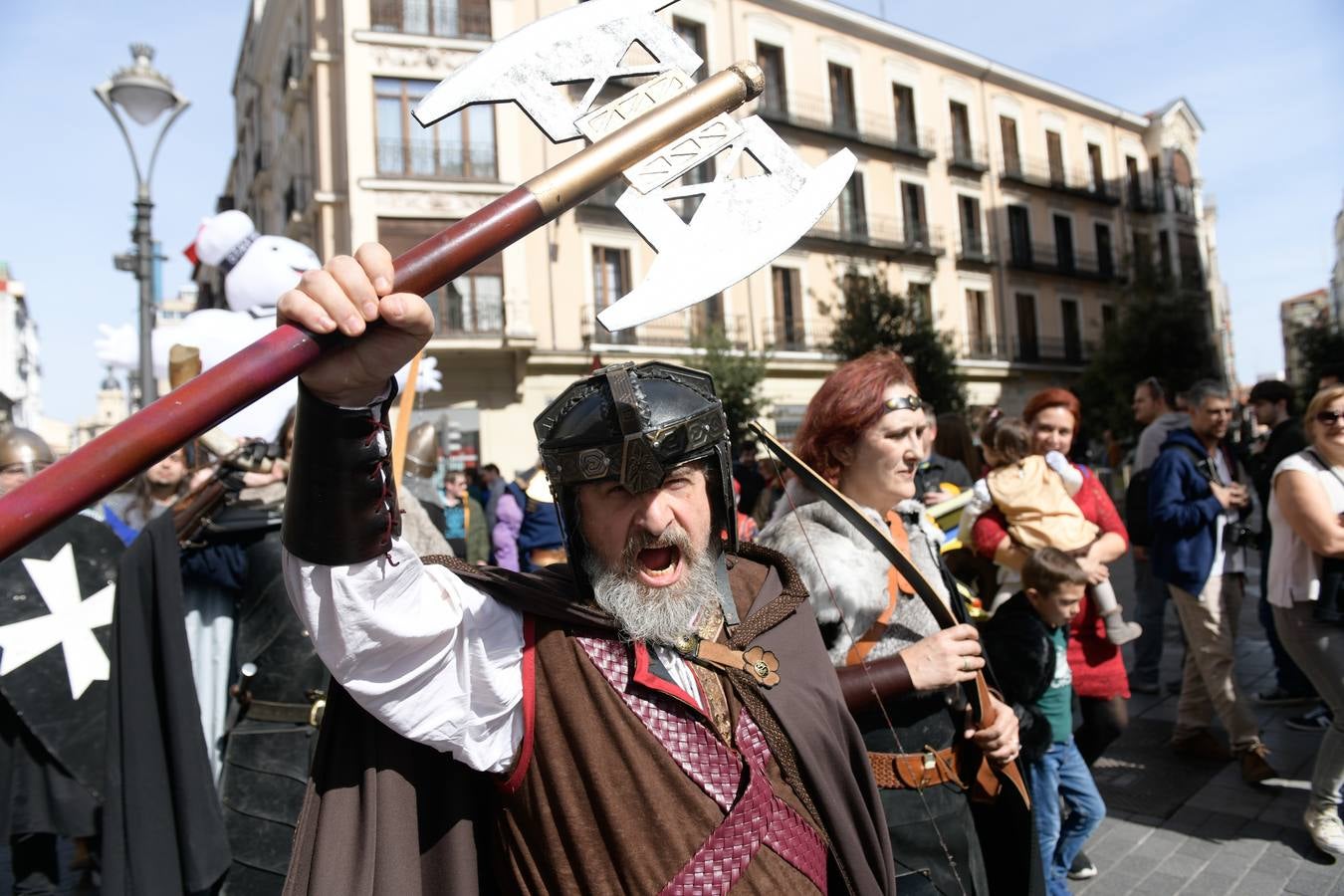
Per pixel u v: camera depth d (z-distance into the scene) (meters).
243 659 2.22
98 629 2.63
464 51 16.78
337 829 1.08
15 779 2.61
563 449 1.18
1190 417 4.64
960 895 1.73
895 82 23.52
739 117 1.03
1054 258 27.31
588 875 1.09
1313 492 3.06
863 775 1.35
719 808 1.13
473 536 6.72
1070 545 2.83
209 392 0.77
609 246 18.14
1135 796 3.70
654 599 1.17
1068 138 28.52
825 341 21.33
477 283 16.94
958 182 24.91
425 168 16.67
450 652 1.10
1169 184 31.12
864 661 1.84
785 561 1.42
